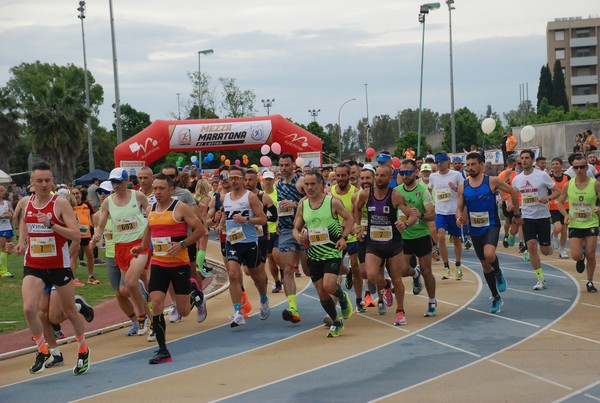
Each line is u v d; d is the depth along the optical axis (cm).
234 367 797
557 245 1778
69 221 782
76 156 5156
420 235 1018
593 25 9506
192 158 3241
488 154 2684
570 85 9631
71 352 936
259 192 1055
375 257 959
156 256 862
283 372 761
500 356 782
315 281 926
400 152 5612
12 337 1043
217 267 1873
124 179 957
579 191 1169
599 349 796
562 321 958
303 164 2670
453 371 729
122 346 955
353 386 691
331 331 927
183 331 1034
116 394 709
